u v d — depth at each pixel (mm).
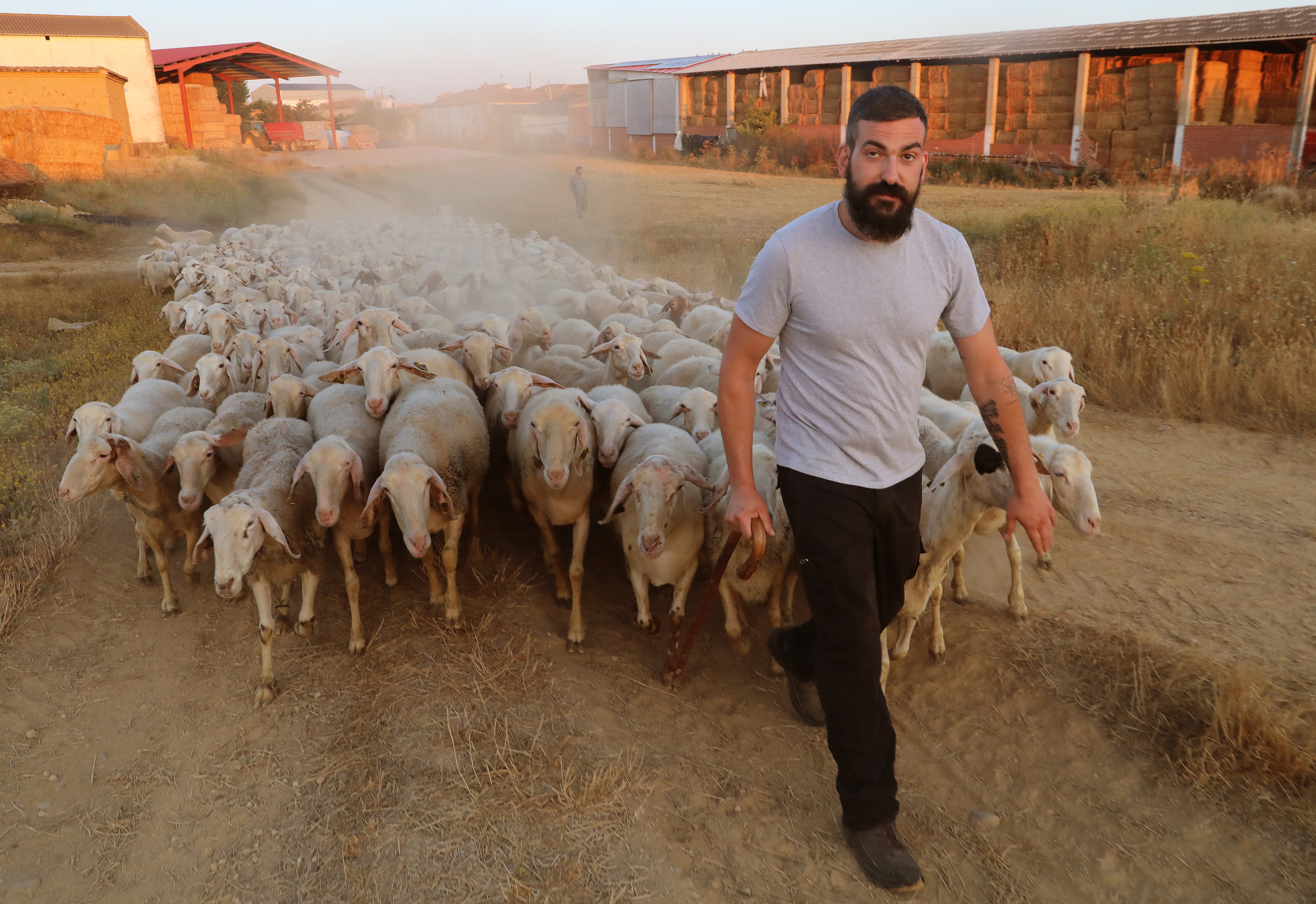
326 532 5539
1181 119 27484
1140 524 6621
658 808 4062
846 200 2969
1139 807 4039
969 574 6031
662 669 5137
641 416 6445
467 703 4754
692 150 45594
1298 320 9695
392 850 3875
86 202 28219
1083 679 4824
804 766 4348
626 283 12797
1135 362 9344
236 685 5094
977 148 33281
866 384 3092
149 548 6621
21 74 33062
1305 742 4227
